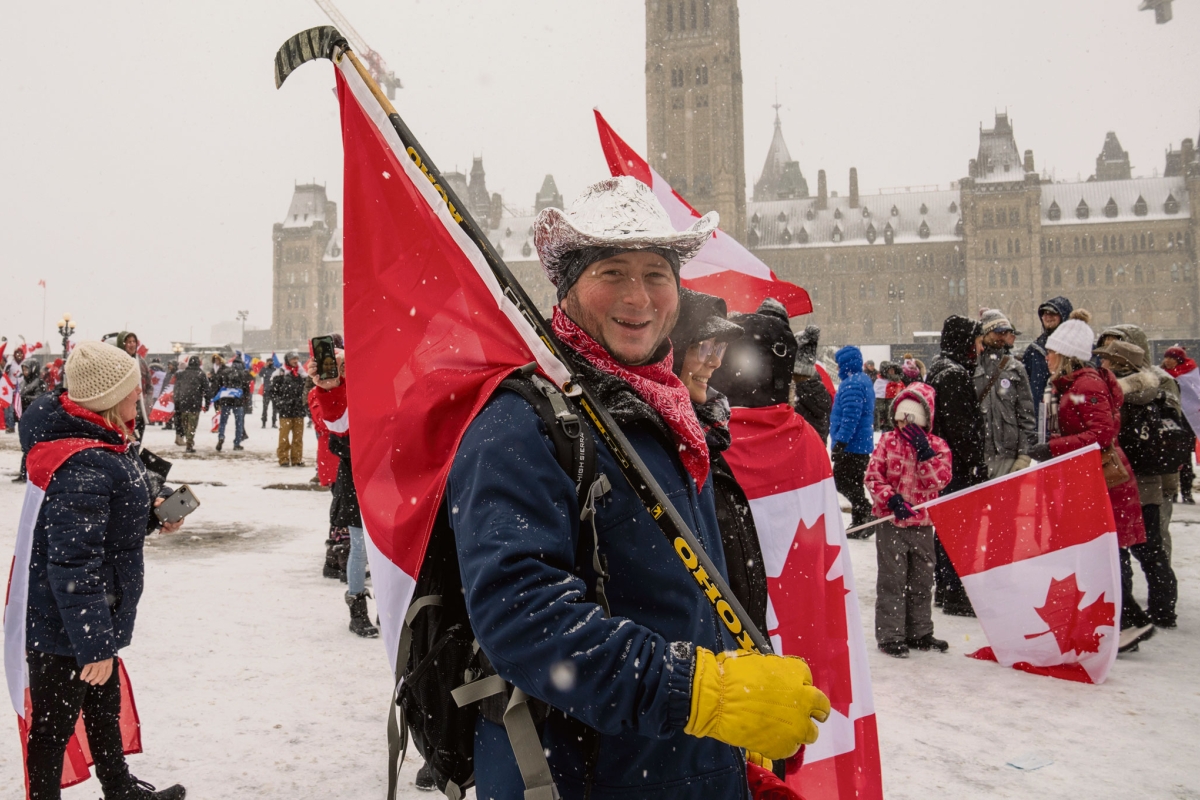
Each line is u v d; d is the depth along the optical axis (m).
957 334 6.17
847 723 2.86
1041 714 4.09
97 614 2.62
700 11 103.44
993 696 4.36
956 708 4.18
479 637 1.27
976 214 108.50
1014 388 6.63
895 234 114.81
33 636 2.68
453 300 1.63
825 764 2.80
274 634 5.11
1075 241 107.62
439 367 1.59
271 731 3.74
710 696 1.20
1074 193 109.75
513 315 1.48
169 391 22.55
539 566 1.26
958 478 6.07
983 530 4.84
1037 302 106.44
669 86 103.94
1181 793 3.26
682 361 2.01
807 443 3.09
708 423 1.99
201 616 5.46
